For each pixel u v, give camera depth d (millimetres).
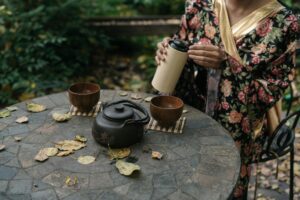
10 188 1382
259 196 2740
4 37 3678
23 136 1669
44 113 1842
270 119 2111
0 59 3627
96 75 4160
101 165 1492
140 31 4312
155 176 1442
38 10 3643
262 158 2115
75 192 1364
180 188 1389
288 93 3633
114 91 2066
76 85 1821
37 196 1347
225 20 2010
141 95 2029
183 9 5102
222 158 1546
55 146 1596
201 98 2170
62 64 3811
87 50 4121
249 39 1968
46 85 3533
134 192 1368
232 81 1971
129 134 1560
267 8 1967
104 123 1559
